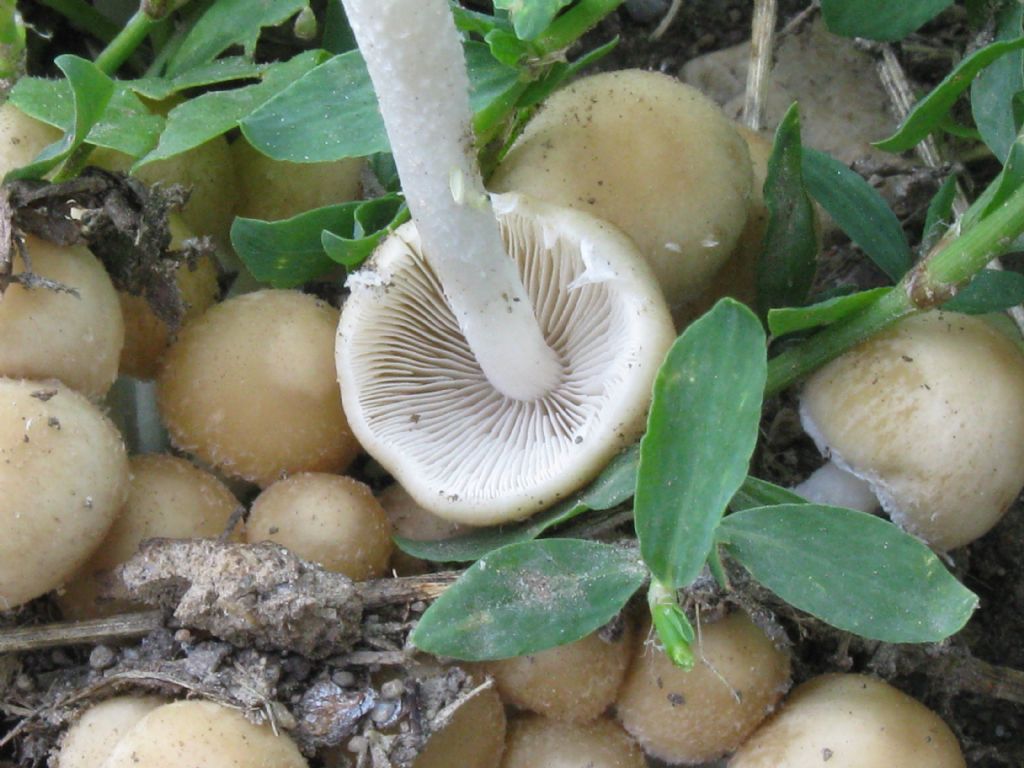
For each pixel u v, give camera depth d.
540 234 0.14
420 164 0.12
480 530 0.14
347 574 0.14
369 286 0.14
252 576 0.13
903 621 0.12
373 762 0.12
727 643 0.14
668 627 0.12
